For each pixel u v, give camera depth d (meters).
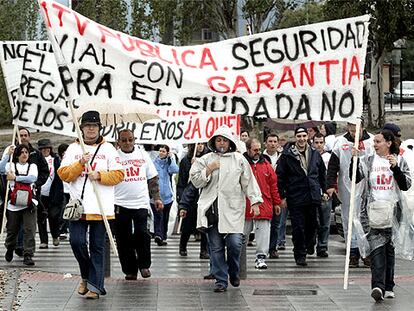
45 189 17.50
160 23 47.19
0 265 14.69
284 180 14.85
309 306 10.73
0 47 13.27
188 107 11.55
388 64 62.91
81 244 11.04
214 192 11.77
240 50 11.68
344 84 11.59
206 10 48.62
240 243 11.81
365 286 12.24
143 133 16.09
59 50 11.07
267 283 12.59
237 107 11.63
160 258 15.91
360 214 11.16
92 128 11.02
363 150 14.22
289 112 11.65
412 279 13.05
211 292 11.73
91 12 45.97
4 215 14.43
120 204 12.52
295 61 11.64
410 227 11.10
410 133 41.34
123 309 10.52
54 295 11.43
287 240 19.31
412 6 40.16
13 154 14.31
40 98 12.91
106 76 11.27
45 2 11.01
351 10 39.53
